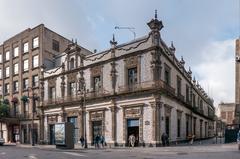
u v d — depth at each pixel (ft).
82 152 89.30
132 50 119.24
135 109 113.70
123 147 110.32
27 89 178.91
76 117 140.26
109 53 127.95
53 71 158.10
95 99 129.49
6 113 185.16
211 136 272.92
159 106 107.65
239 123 160.76
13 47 195.93
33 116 158.20
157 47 110.73
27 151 94.53
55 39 181.88
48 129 156.76
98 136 118.01
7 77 198.08
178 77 144.25
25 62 184.65
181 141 138.31
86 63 138.92
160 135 107.14
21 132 178.81
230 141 134.21
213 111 311.27
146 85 111.55
